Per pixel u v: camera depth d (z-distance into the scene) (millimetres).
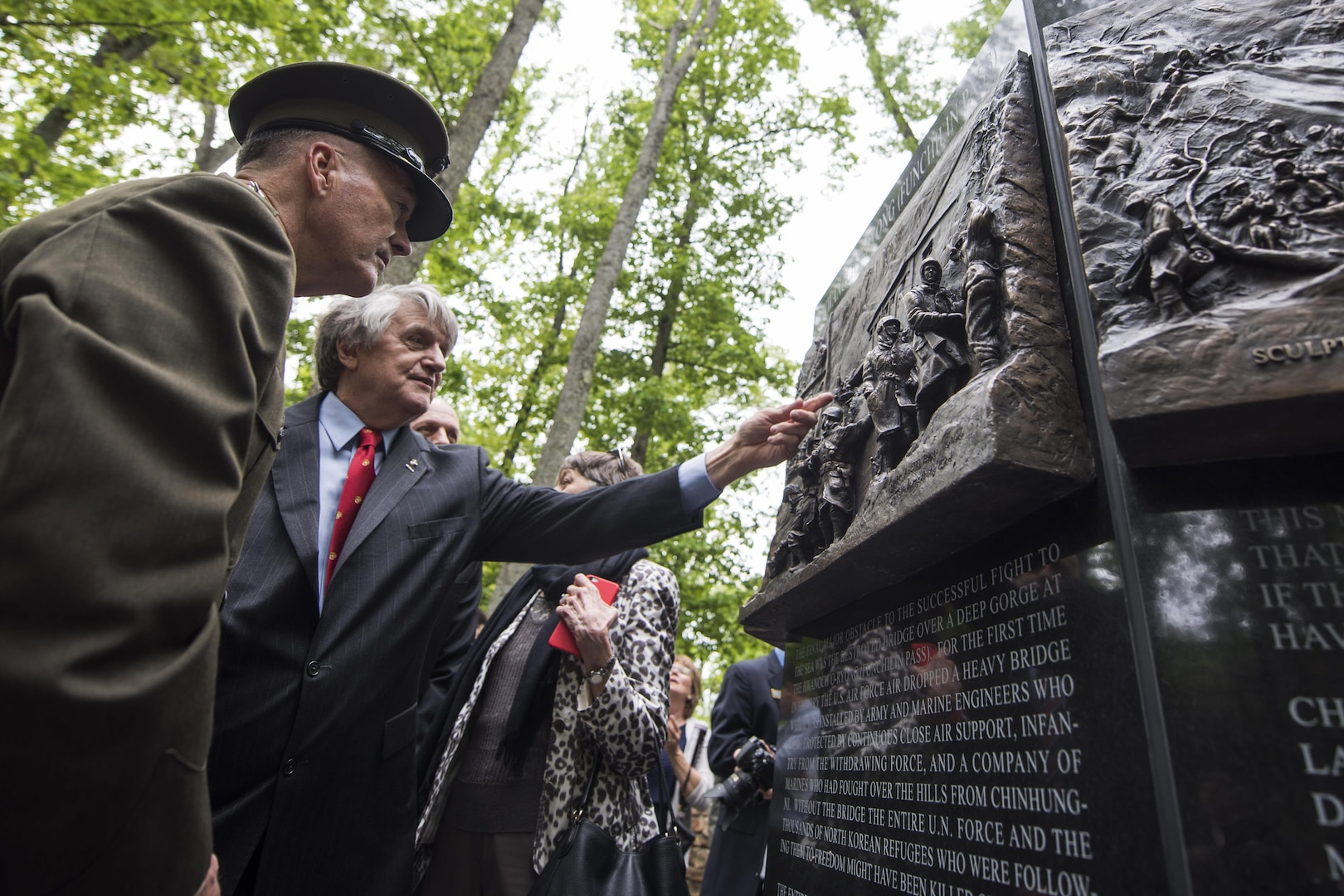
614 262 8352
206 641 882
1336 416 987
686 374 13016
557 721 2143
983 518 1441
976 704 1446
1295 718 935
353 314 2029
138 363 860
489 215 11164
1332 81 1205
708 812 4691
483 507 2152
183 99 7504
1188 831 933
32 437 783
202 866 888
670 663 2387
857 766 1872
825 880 1909
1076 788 1155
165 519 832
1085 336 1312
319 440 1950
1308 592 987
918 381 1686
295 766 1542
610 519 2105
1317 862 872
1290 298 1032
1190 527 1080
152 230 979
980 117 1747
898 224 2188
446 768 2199
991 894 1298
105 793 771
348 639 1646
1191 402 1021
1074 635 1229
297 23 6430
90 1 6133
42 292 867
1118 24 1506
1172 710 994
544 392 13461
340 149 1415
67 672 743
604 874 1889
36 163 6395
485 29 9195
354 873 1587
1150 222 1200
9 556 751
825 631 2219
